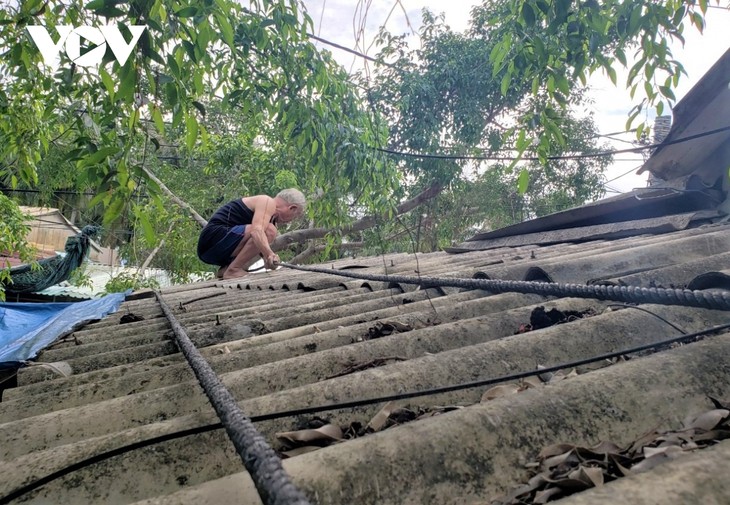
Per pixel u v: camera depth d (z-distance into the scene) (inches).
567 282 126.8
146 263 600.1
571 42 123.6
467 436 51.9
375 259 308.5
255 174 560.4
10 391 103.5
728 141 219.1
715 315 90.2
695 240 147.6
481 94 521.7
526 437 52.3
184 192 619.2
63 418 77.4
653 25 122.1
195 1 115.2
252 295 229.9
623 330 85.0
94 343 151.4
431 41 525.0
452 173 544.4
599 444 50.6
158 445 62.3
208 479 58.4
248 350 104.7
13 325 366.9
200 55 118.4
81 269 588.4
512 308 115.6
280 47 194.7
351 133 230.7
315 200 297.9
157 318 202.1
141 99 105.9
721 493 36.8
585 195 625.3
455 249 309.3
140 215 107.0
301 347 104.7
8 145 229.8
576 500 37.6
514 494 45.9
